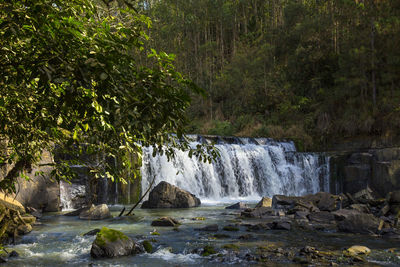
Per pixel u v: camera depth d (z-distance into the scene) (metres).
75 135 2.76
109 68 2.06
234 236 8.23
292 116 32.78
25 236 8.14
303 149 26.84
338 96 28.56
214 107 40.09
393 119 23.19
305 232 8.77
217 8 53.94
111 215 11.85
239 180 20.66
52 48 2.10
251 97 38.78
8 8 2.07
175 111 2.39
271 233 8.64
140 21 3.05
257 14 60.66
